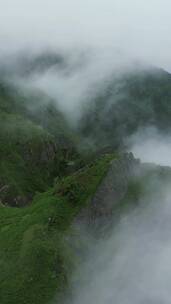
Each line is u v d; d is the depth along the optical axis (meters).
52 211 90.19
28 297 75.25
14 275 78.81
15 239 85.44
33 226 86.62
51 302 74.62
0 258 82.56
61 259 80.50
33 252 80.62
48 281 77.19
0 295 76.06
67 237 85.88
